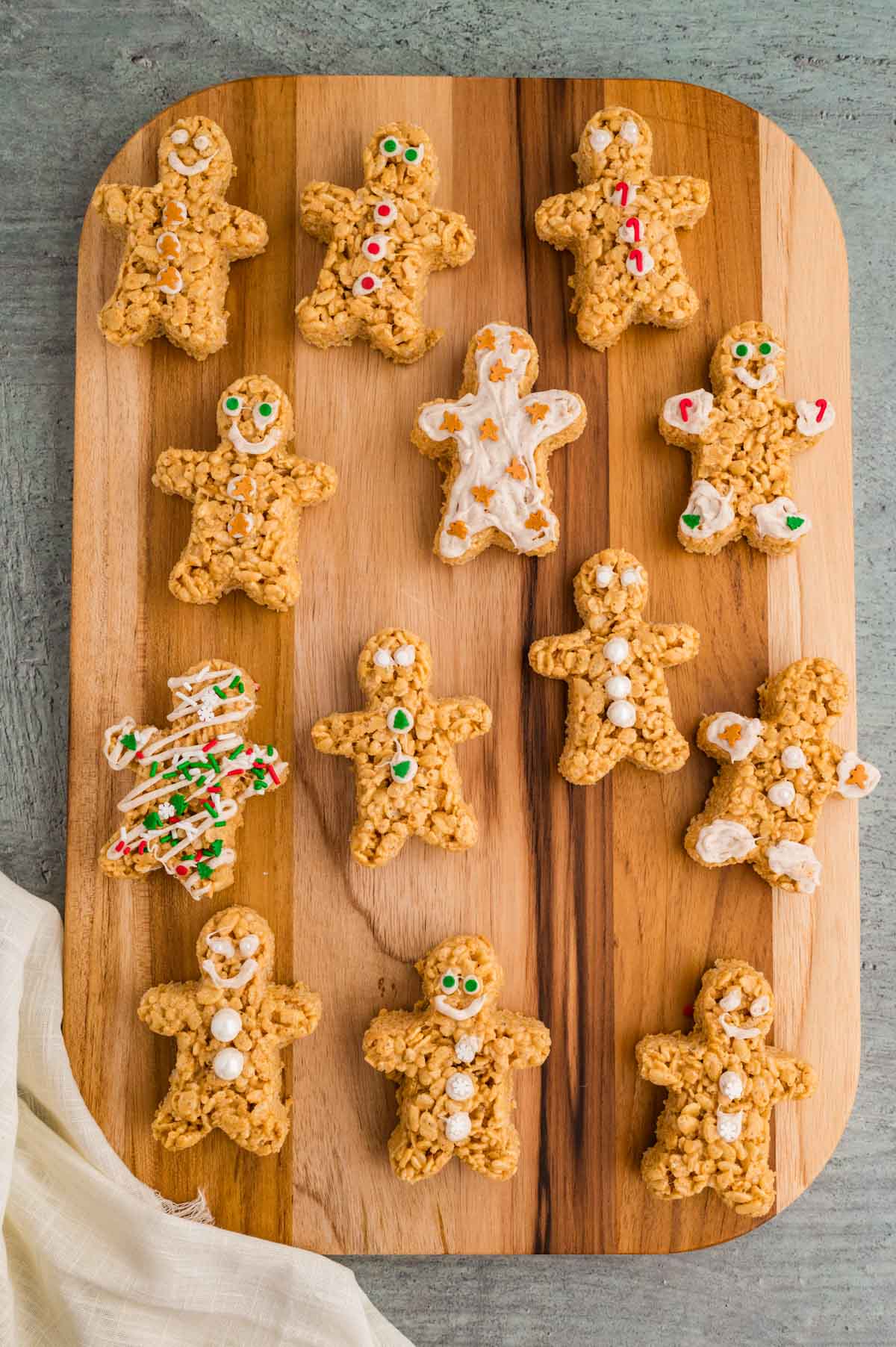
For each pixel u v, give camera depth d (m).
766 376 0.67
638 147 0.68
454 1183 0.67
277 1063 0.66
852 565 0.69
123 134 0.71
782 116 0.71
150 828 0.65
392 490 0.69
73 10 0.71
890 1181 0.70
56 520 0.70
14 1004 0.65
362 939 0.67
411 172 0.67
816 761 0.66
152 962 0.67
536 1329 0.69
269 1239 0.66
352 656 0.68
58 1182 0.65
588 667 0.67
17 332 0.70
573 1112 0.67
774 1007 0.67
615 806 0.68
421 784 0.65
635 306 0.68
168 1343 0.65
